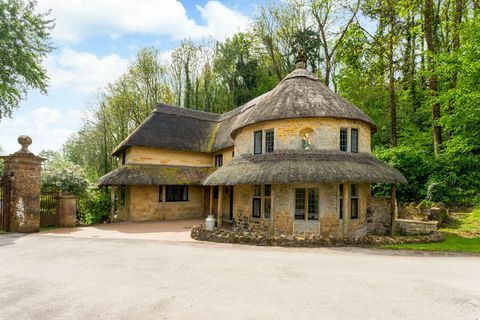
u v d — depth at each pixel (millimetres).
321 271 7312
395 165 18250
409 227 13711
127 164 21234
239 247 10492
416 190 17625
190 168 23031
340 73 33000
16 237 12383
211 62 39688
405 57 25891
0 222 13609
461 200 16156
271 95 15531
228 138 21016
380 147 22672
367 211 14539
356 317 4723
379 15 24766
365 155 13758
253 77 37562
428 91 21562
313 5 28078
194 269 7504
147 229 16234
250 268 7594
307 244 10578
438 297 5578
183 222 19984
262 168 12492
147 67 34969
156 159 22000
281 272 7219
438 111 19219
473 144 15477
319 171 11539
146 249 10102
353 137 13836
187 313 4855
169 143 22219
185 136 23578
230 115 24750
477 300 5441
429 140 22250
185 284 6312
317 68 32969
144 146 21344
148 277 6816
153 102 35906
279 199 13164
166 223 19344
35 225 14008
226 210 20953
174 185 22531
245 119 15273
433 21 22891
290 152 13102
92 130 42219
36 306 5168
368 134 14672
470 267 7730
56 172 18453
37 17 22656
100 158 45219
